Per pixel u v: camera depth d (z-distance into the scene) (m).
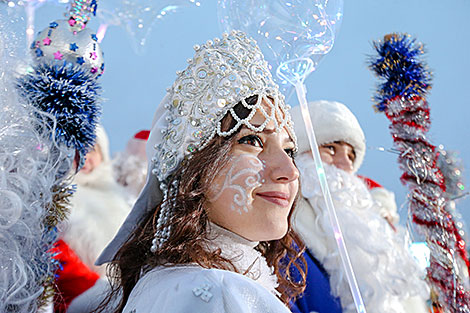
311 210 2.18
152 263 1.22
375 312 2.00
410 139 1.67
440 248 1.60
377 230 2.18
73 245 2.10
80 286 1.89
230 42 1.33
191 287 1.04
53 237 1.17
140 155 3.01
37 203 1.08
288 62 1.40
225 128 1.23
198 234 1.18
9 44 1.13
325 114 2.40
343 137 2.38
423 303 2.42
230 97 1.24
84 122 1.15
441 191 1.65
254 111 1.24
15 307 1.04
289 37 1.40
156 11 1.62
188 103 1.28
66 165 1.15
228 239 1.23
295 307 1.80
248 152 1.23
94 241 2.15
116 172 2.94
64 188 1.20
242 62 1.29
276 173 1.22
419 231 1.66
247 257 1.24
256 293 1.07
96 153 2.62
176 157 1.26
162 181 1.31
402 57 1.67
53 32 1.17
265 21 1.40
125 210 2.48
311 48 1.41
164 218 1.25
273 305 1.07
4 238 1.03
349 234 2.08
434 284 1.62
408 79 1.67
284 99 1.36
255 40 1.40
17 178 1.05
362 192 2.31
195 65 1.31
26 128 1.08
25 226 1.05
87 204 2.31
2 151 1.05
